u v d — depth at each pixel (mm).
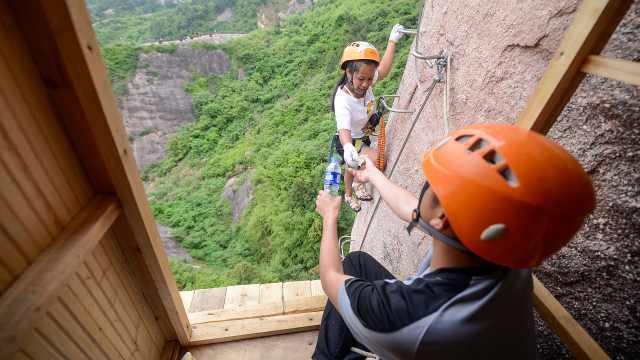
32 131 766
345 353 1158
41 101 791
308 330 1925
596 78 981
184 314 1714
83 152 928
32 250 771
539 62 1178
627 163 914
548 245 586
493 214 571
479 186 581
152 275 1341
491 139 616
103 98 850
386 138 3090
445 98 1773
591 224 1020
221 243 23312
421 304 646
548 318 971
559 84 838
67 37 721
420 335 633
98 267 1067
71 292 926
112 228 1117
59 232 859
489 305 624
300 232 15242
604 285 983
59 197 861
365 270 1285
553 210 552
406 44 18562
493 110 1436
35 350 788
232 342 1850
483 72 1508
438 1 2107
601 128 974
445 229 672
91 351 1047
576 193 563
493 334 630
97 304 1073
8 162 700
